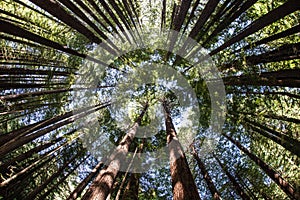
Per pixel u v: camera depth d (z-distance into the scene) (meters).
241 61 4.78
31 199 5.91
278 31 5.34
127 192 8.16
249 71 4.57
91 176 7.54
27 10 6.51
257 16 5.86
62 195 8.14
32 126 5.64
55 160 7.88
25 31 4.08
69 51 5.52
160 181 10.22
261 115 5.45
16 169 6.40
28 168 6.12
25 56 6.11
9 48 5.69
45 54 6.62
